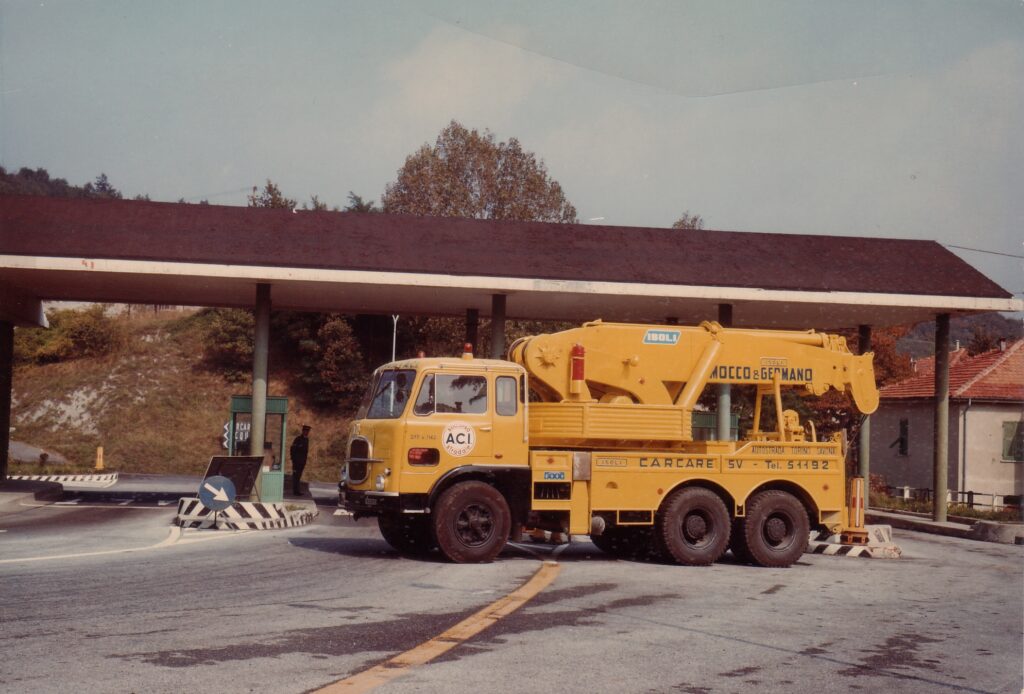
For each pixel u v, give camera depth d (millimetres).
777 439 15320
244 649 6941
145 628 7645
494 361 13812
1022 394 38344
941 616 9695
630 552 15141
